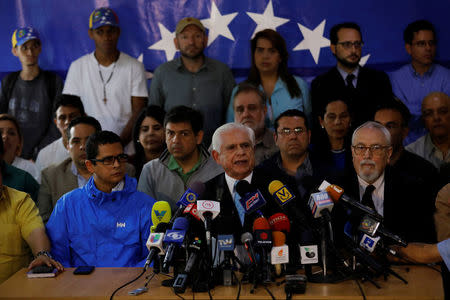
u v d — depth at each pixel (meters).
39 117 6.13
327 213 2.88
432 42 5.75
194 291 2.80
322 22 5.89
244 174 3.50
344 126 5.48
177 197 4.66
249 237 2.81
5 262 3.70
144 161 5.40
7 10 6.22
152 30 6.15
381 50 5.84
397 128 5.60
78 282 3.03
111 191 3.79
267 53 5.79
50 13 6.23
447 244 3.03
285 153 4.80
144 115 5.32
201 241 2.93
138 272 3.20
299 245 2.95
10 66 6.22
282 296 2.72
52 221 3.77
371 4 5.82
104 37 5.98
